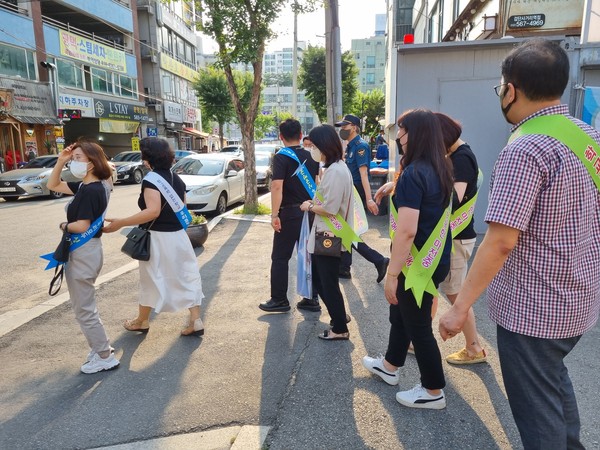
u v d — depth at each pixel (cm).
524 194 169
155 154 373
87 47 2664
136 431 273
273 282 453
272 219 437
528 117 183
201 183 1069
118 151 3256
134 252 370
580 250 176
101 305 488
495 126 719
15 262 700
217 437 266
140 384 326
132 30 3155
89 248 330
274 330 414
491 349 369
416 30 2655
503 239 173
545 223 174
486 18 1046
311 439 263
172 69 3894
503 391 310
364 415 284
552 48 177
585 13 738
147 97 3384
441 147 259
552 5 973
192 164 1178
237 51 920
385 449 254
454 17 1527
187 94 4334
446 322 190
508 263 186
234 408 294
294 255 680
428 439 262
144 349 380
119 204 1341
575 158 172
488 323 418
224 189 1123
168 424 279
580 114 673
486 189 734
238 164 1274
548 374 185
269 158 1691
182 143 4228
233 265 634
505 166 176
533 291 179
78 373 344
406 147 262
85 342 401
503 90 186
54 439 268
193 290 392
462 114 724
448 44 697
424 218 256
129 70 3125
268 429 271
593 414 280
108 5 2853
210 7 906
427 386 286
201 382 327
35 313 467
